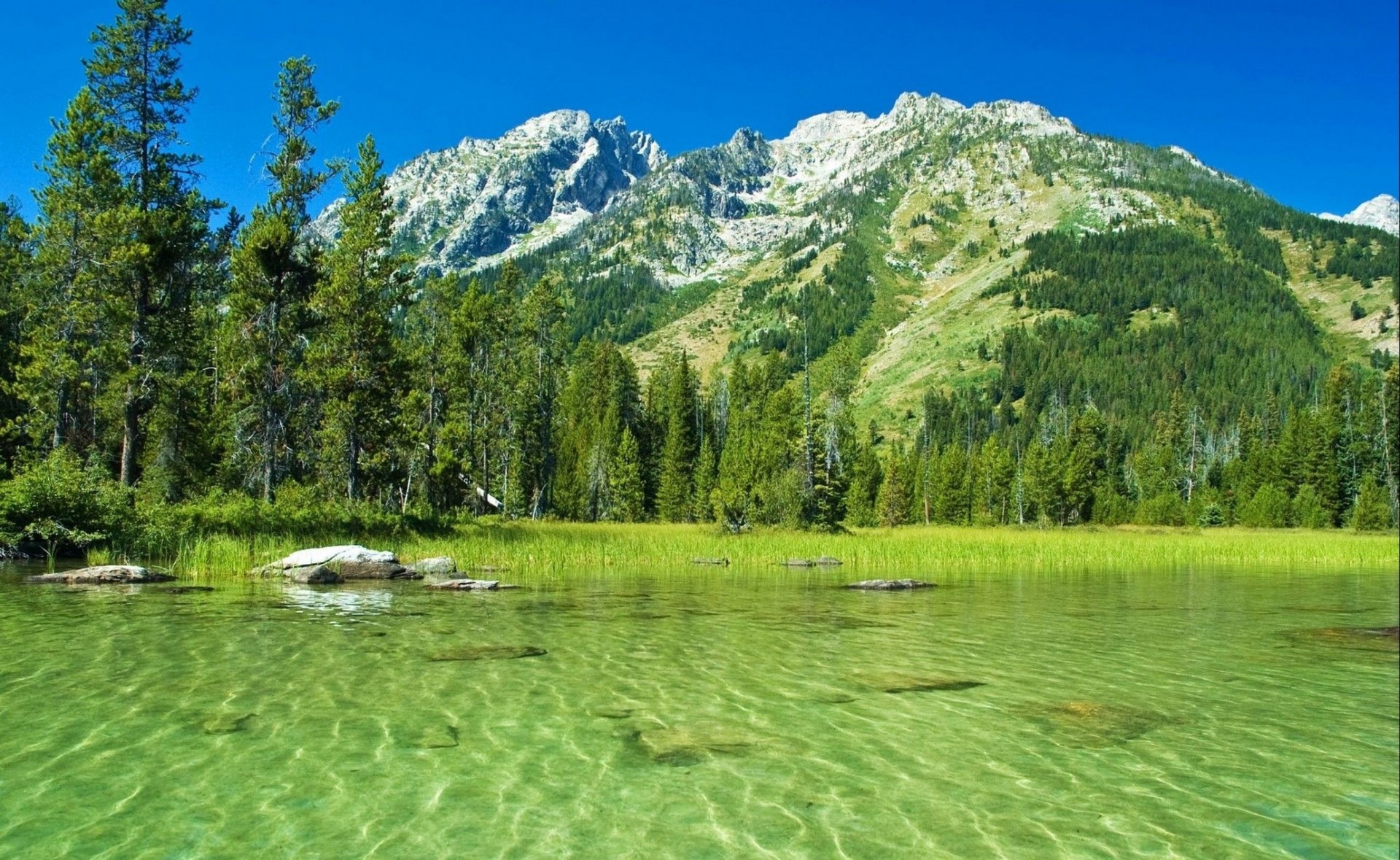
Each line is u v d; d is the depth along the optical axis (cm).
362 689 925
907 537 4509
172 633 1266
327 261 4000
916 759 703
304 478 4012
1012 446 14212
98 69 3519
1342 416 9075
